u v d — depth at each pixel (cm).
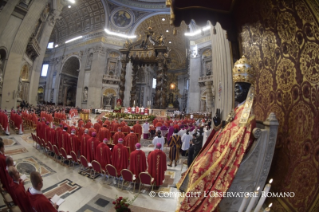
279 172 193
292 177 171
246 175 177
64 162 619
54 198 257
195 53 2717
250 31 278
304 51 159
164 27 3306
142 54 1841
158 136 668
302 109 162
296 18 167
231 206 177
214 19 331
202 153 267
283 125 193
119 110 1731
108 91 3095
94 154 552
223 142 205
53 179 480
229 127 206
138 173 465
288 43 183
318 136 140
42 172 522
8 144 783
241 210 164
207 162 207
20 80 1767
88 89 2972
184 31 3131
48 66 3816
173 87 4425
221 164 181
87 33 3256
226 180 169
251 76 205
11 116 1114
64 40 3666
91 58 3130
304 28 157
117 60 3175
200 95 2639
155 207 367
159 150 444
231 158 174
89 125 1012
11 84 1533
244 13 289
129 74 3189
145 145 927
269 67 227
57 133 666
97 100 2964
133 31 3164
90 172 538
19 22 1520
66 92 3716
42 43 2228
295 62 173
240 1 298
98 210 347
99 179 497
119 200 296
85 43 3238
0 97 1464
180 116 2453
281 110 198
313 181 142
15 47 1534
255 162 177
